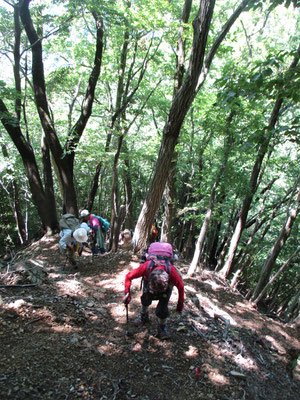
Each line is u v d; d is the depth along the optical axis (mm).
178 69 9523
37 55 9344
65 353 3312
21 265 5277
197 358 3783
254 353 4508
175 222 17266
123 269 6332
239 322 5945
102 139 11594
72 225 6281
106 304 4832
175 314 4738
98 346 3615
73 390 2840
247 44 11320
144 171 19422
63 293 4770
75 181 17156
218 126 7297
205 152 10273
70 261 6527
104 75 11008
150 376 3314
